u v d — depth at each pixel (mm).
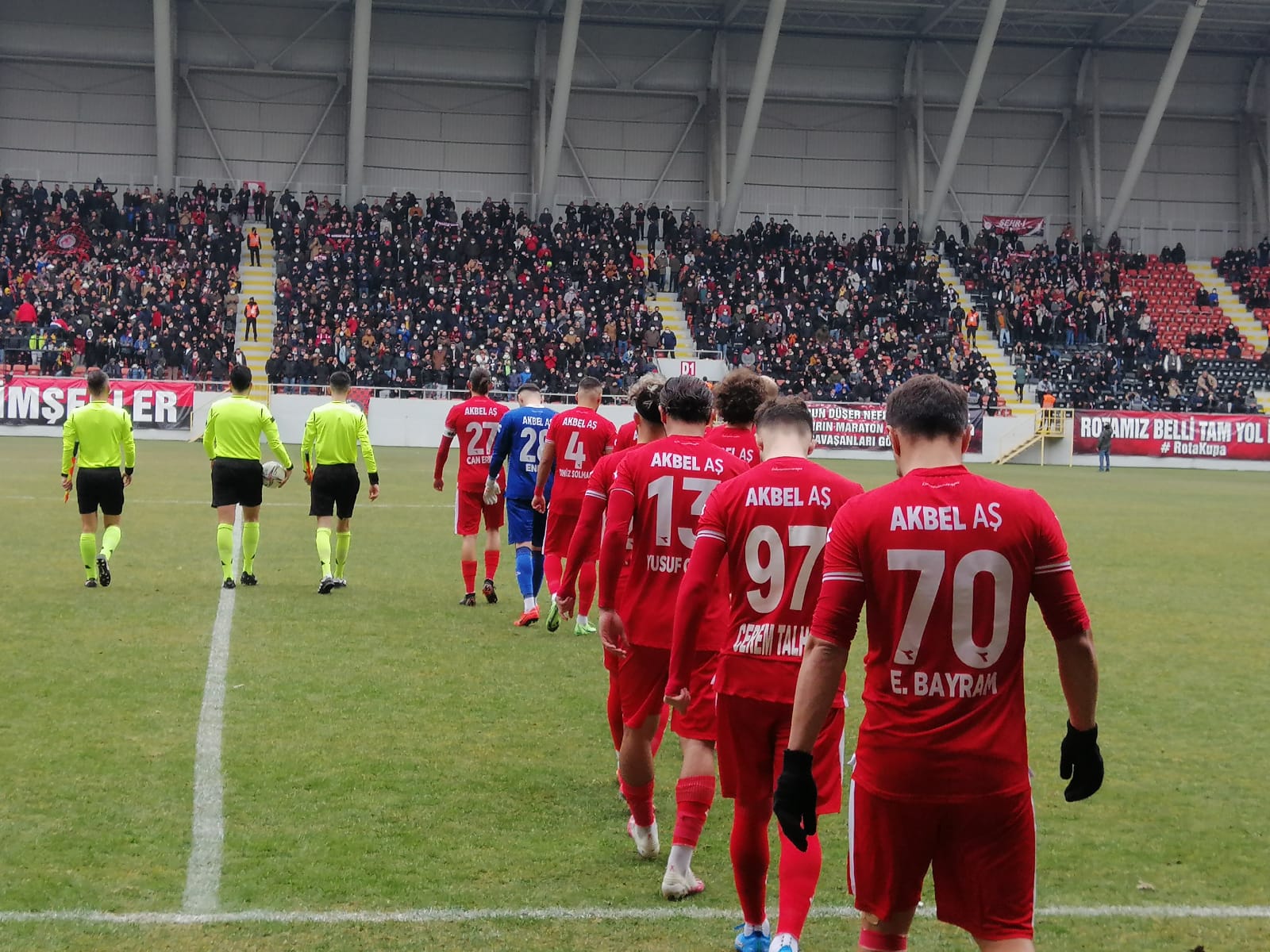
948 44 49531
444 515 18734
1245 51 50156
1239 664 9375
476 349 39125
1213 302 48469
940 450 3459
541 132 46906
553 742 6812
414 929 4398
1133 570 14656
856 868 3449
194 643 9039
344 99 46625
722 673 4457
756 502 4441
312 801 5711
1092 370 43719
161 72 42406
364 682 8031
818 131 50062
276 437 11547
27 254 40312
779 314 43125
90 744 6457
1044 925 4602
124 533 15180
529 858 5129
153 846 5098
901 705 3348
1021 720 3355
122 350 36938
